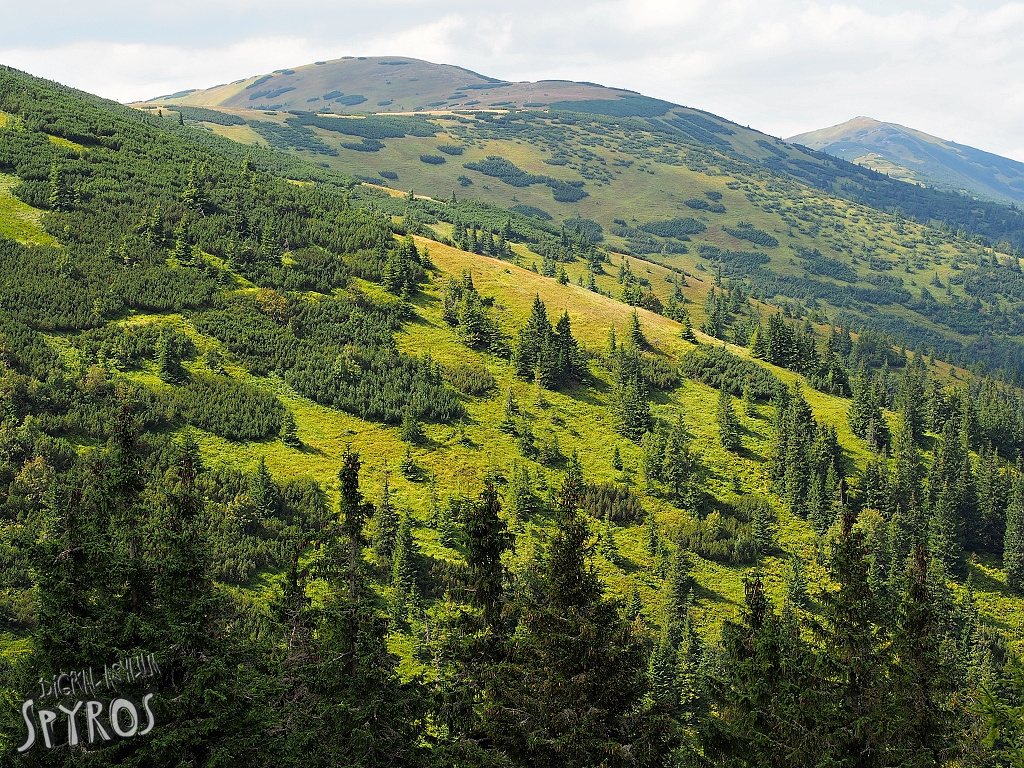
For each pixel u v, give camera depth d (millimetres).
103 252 121125
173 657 25750
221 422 96125
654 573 89875
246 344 113562
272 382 109375
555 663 26719
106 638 25203
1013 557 99062
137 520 28328
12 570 59344
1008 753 24719
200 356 108500
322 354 117500
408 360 122125
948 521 101125
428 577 77625
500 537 29797
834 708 26203
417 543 84000
